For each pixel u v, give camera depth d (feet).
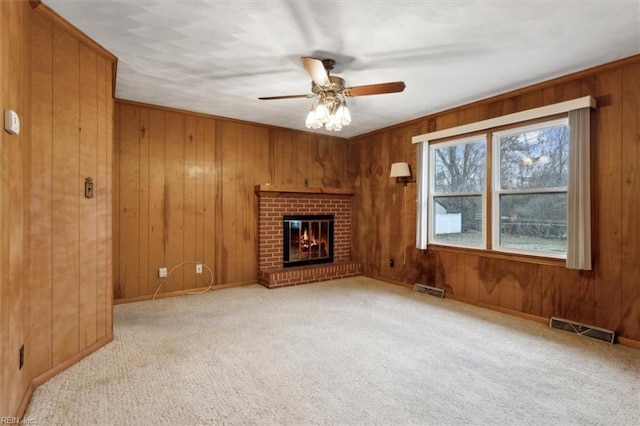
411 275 15.75
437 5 6.88
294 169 17.71
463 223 13.76
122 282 13.03
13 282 5.58
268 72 10.40
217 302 13.11
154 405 6.27
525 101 11.54
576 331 10.05
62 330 7.56
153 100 13.05
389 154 17.03
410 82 11.03
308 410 6.17
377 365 7.97
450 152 14.30
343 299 13.66
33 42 6.84
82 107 8.16
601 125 9.77
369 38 8.27
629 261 9.25
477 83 11.12
